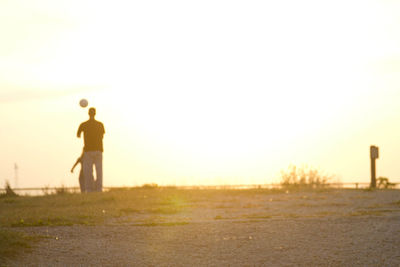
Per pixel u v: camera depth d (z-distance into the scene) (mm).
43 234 12312
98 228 13211
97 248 11086
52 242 11469
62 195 21969
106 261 10164
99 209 17031
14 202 20125
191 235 12461
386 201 20141
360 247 11266
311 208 18016
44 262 9930
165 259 10359
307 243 11648
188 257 10531
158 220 14836
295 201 20516
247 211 17203
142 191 23703
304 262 10172
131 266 9891
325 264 10039
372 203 19453
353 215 15617
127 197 20828
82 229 13055
